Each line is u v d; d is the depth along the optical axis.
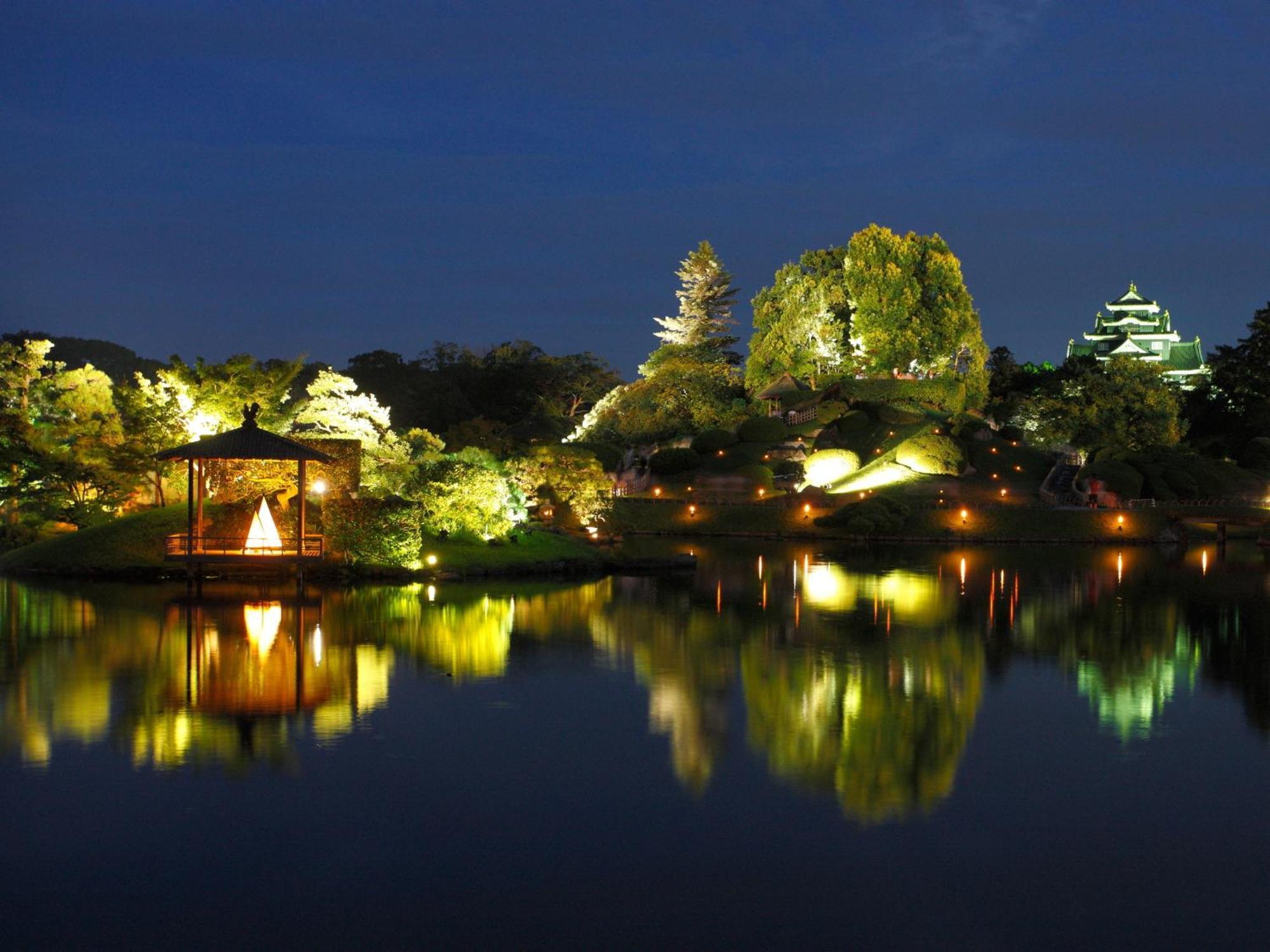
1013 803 18.53
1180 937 13.91
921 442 102.56
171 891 14.74
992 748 21.89
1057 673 29.45
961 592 49.34
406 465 54.72
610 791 18.78
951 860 16.11
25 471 57.41
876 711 24.83
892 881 15.39
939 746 21.95
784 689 26.92
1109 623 39.28
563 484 67.62
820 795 18.78
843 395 117.94
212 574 46.78
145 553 47.12
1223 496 98.50
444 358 165.75
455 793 18.55
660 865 15.79
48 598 39.75
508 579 51.44
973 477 102.56
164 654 29.36
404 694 25.48
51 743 20.88
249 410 44.62
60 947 13.27
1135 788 19.41
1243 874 15.74
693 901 14.69
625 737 22.12
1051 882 15.41
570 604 42.19
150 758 20.08
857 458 103.94
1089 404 110.88
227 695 24.86
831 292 127.69
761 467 103.19
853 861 16.02
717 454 109.62
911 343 118.69
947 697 26.39
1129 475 96.88
